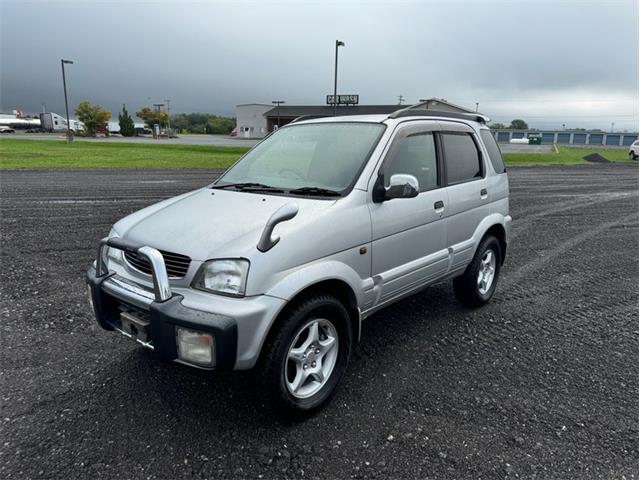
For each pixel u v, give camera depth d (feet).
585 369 12.73
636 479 8.68
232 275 8.92
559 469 8.89
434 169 13.91
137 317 9.72
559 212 38.88
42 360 12.28
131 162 71.46
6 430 9.53
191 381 11.49
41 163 65.00
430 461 9.00
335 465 8.84
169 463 8.77
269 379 9.33
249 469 8.68
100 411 10.24
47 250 22.20
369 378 11.93
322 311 10.03
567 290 19.38
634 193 52.19
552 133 275.18
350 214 10.73
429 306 16.98
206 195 12.13
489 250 16.80
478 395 11.30
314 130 13.75
